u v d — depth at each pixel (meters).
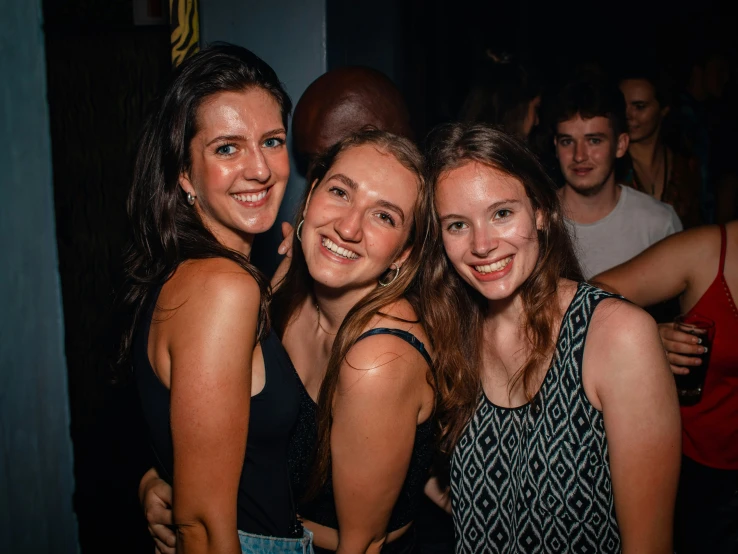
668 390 1.20
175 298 1.12
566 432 1.27
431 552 2.09
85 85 2.01
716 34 3.89
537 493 1.31
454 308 1.42
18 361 0.88
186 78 1.21
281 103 1.30
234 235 1.33
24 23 0.83
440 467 1.55
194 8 2.18
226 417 1.08
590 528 1.28
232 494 1.11
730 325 1.66
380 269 1.35
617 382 1.20
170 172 1.23
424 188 1.36
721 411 1.71
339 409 1.27
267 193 1.29
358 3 2.78
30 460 0.90
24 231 0.86
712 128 3.80
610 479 1.27
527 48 4.63
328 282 1.33
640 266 1.75
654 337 1.20
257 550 1.25
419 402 1.31
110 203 2.03
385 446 1.25
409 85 3.61
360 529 1.32
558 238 1.35
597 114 2.42
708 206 3.83
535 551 1.32
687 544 1.83
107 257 1.99
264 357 1.22
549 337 1.30
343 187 1.32
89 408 1.99
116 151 2.04
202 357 1.07
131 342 1.25
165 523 1.31
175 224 1.22
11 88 0.83
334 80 2.06
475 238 1.29
